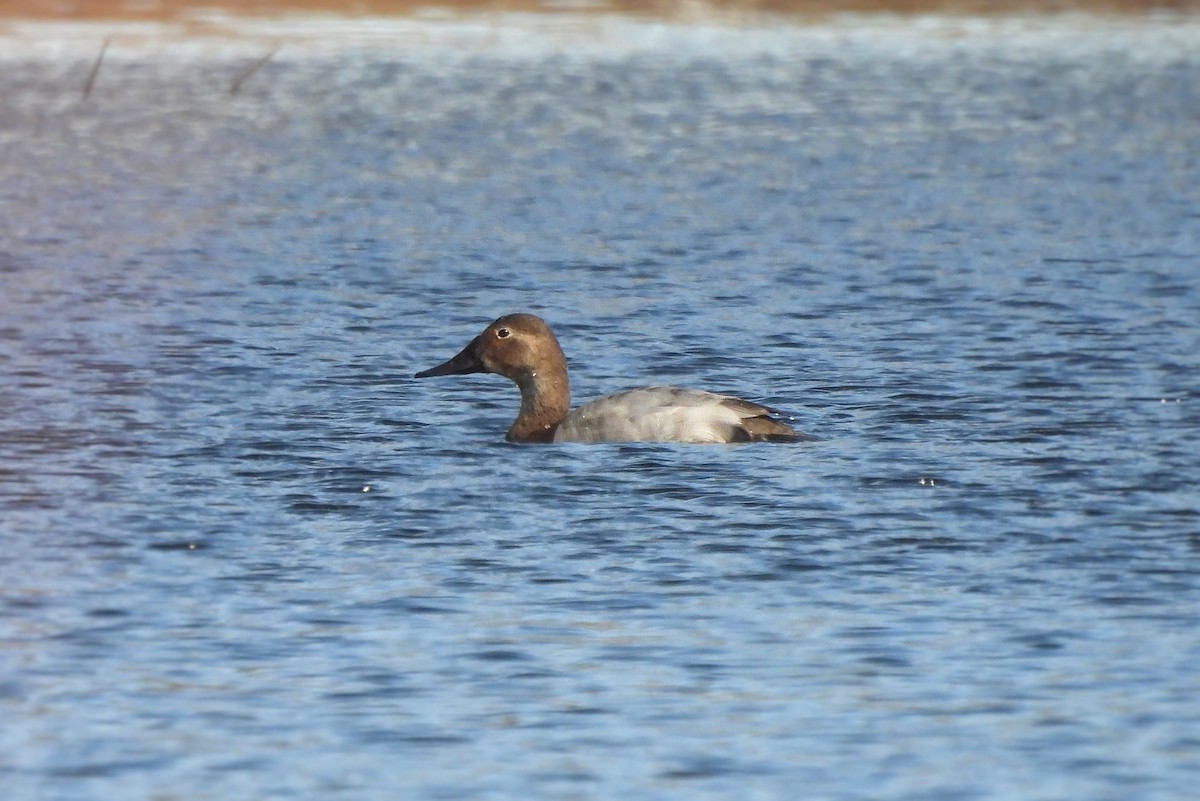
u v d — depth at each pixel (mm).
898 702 15094
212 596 17531
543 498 20719
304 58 73875
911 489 20938
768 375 27672
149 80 68062
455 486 21234
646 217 44219
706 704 15086
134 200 46250
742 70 72188
